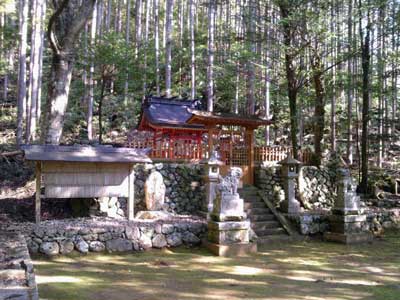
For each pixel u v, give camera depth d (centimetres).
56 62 1001
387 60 1473
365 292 545
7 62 1988
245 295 516
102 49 1350
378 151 1576
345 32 1391
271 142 1898
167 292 524
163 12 2364
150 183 947
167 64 1667
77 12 995
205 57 1809
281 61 1338
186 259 748
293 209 1080
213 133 1144
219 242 803
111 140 1619
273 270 679
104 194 855
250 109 1727
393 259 795
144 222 863
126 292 520
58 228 768
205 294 518
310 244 943
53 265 675
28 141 1321
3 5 1534
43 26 1711
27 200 1002
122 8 2594
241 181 1155
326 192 1259
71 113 1741
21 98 1389
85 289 529
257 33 1293
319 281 607
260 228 985
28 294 379
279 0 1156
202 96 2034
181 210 1029
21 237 684
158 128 1237
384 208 1225
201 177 1047
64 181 823
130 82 1653
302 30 1188
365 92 1332
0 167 1198
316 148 1329
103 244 777
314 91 1461
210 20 1634
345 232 980
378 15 1328
